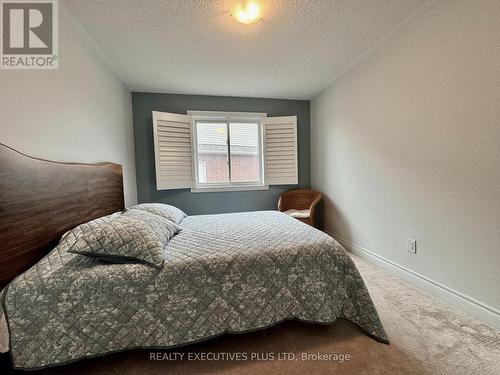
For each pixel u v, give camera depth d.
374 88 2.19
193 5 1.54
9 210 0.98
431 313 1.49
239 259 1.27
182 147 3.20
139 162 3.16
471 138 1.40
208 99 3.31
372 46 2.12
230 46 2.05
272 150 3.47
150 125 3.16
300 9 1.61
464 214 1.47
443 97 1.55
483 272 1.38
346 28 1.85
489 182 1.33
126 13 1.60
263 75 2.67
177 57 2.22
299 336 1.34
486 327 1.34
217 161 3.47
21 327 0.98
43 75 1.34
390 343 1.25
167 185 3.11
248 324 1.23
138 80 2.70
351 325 1.42
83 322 1.05
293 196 3.54
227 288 1.22
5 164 0.97
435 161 1.63
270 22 1.75
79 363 1.17
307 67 2.50
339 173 2.86
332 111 2.96
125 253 1.17
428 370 1.08
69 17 1.59
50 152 1.38
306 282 1.32
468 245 1.45
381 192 2.17
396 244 2.03
